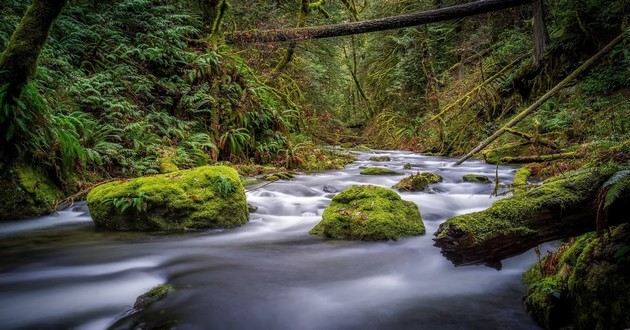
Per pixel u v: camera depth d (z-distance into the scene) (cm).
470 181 772
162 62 963
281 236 487
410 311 299
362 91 2352
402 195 669
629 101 816
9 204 533
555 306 254
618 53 959
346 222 472
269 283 347
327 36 981
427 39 1717
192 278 356
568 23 1102
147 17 1018
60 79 742
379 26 913
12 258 405
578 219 252
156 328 270
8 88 534
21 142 553
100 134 718
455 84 1586
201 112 997
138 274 370
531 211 259
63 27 855
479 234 264
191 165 802
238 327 278
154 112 873
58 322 283
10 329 272
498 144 1087
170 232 496
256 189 734
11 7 768
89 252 425
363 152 1552
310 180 847
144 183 522
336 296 324
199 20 1195
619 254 225
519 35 1419
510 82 1240
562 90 1058
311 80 1670
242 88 1082
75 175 630
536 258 370
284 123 1140
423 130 1667
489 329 270
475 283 342
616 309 215
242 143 992
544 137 925
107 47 913
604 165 256
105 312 298
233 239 475
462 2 1608
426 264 386
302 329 277
